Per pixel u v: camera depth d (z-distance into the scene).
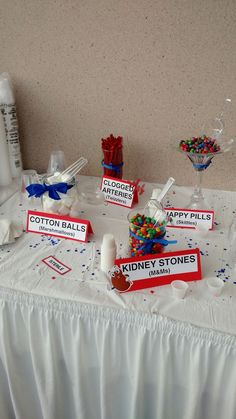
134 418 0.89
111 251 0.90
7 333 0.90
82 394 0.92
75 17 1.17
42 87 1.32
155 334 0.78
